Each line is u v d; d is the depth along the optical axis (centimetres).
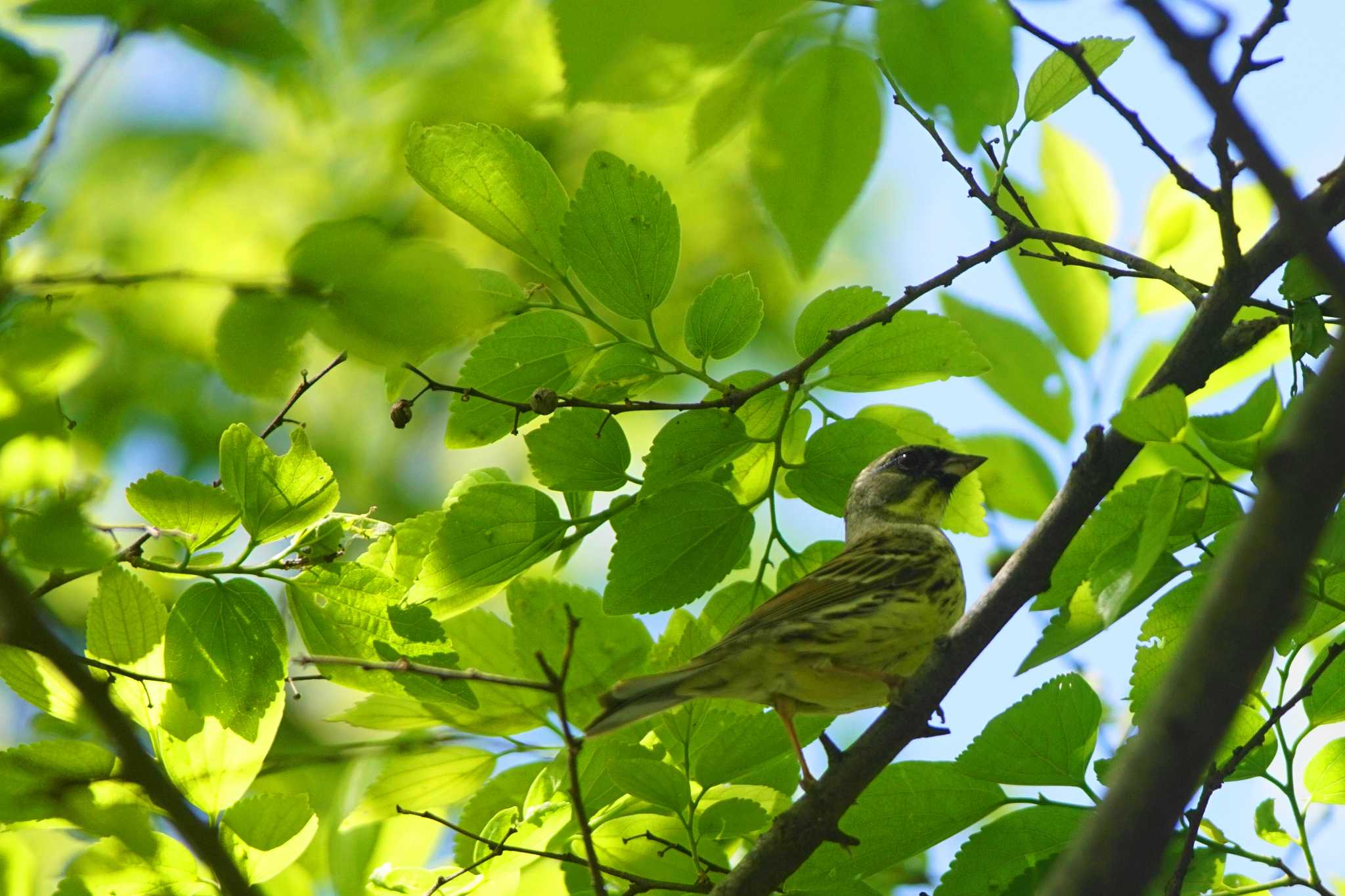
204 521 939
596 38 571
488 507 1030
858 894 1027
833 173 696
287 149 1216
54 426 756
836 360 1081
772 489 1086
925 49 564
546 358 1030
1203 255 1283
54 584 941
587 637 1109
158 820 955
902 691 1012
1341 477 608
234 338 770
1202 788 951
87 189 1127
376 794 1070
